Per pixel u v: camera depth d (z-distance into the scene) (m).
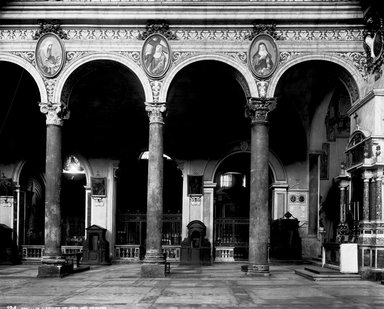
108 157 29.52
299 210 28.73
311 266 23.64
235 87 27.08
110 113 28.91
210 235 28.80
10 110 28.27
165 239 29.95
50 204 20.89
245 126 29.20
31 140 29.66
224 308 12.49
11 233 28.39
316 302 13.46
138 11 20.70
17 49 21.06
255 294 15.10
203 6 20.58
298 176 28.94
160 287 16.94
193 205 29.03
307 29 20.89
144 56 20.95
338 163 29.47
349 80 21.25
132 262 28.86
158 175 20.80
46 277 20.28
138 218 29.98
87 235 27.81
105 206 29.14
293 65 20.80
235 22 20.81
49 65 20.98
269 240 28.23
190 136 29.42
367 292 15.56
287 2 20.53
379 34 19.38
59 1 20.64
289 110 28.09
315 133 28.22
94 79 26.55
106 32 21.11
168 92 21.09
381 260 18.77
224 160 30.03
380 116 19.17
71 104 28.28
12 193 29.14
